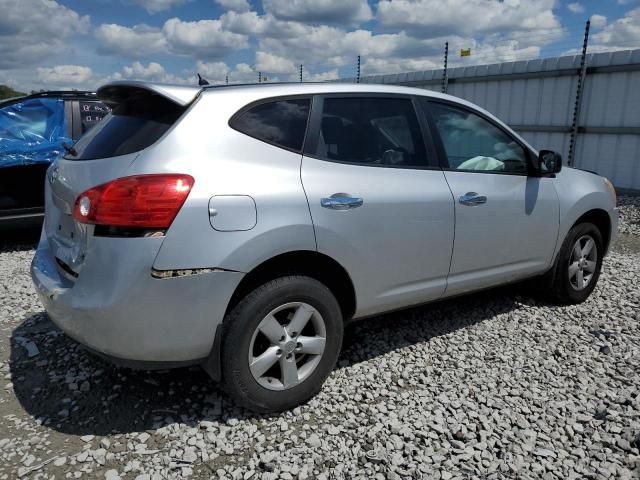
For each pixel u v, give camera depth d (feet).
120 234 7.55
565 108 34.37
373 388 9.95
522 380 10.28
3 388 9.84
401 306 10.80
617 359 11.21
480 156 11.96
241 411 9.14
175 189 7.64
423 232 10.47
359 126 10.07
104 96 10.19
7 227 19.15
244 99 8.83
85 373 10.37
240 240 8.05
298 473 7.61
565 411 9.20
